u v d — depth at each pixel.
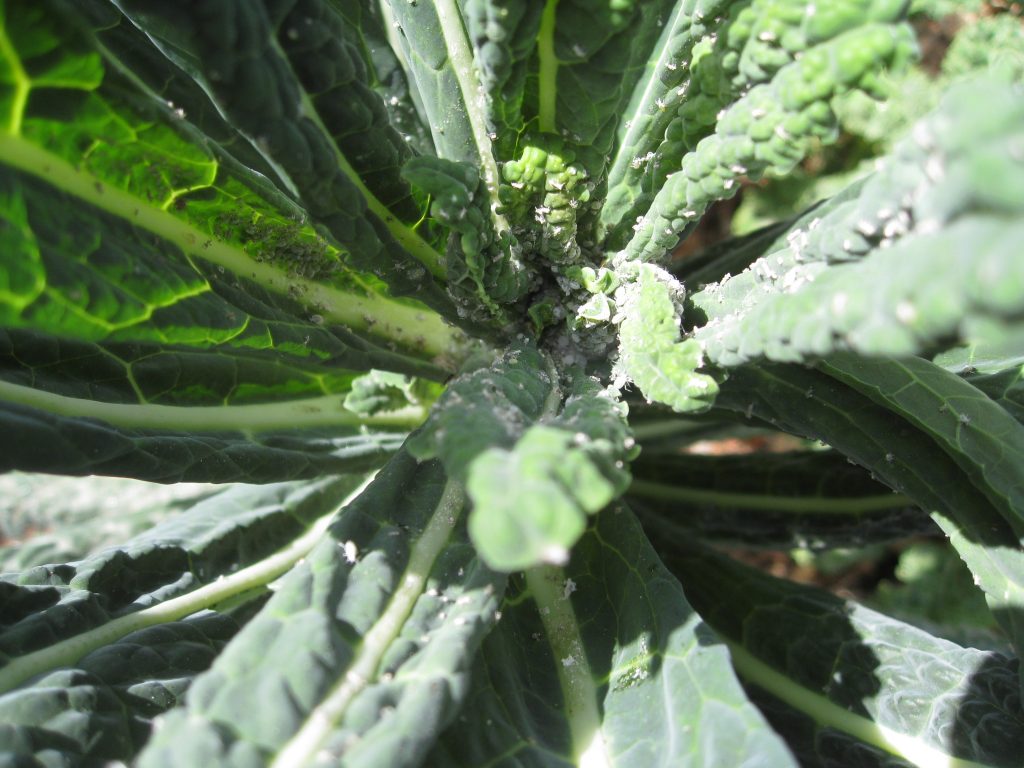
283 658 0.16
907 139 0.15
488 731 0.20
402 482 0.20
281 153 0.18
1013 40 0.46
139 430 0.24
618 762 0.20
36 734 0.18
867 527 0.32
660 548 0.31
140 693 0.20
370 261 0.22
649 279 0.22
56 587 0.22
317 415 0.30
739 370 0.24
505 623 0.23
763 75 0.19
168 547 0.26
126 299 0.18
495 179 0.25
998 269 0.11
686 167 0.21
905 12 0.16
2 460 0.19
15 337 0.22
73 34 0.17
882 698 0.25
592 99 0.21
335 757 0.16
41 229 0.17
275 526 0.29
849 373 0.21
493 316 0.25
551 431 0.14
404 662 0.18
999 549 0.21
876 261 0.15
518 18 0.18
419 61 0.24
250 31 0.17
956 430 0.21
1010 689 0.23
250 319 0.22
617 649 0.22
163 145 0.20
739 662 0.27
